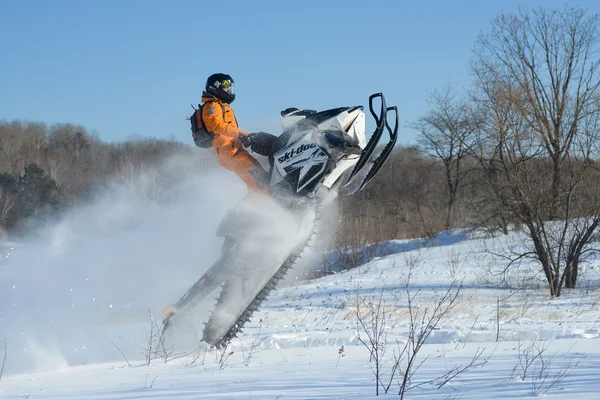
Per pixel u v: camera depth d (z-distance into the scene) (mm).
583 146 20594
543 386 4969
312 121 8008
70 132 74812
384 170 56656
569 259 20406
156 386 5812
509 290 20547
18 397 5727
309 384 5473
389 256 29578
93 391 5773
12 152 73875
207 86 8453
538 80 22359
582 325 10727
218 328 8234
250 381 5777
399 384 5293
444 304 15656
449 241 32375
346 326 11078
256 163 8352
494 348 7738
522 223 22938
